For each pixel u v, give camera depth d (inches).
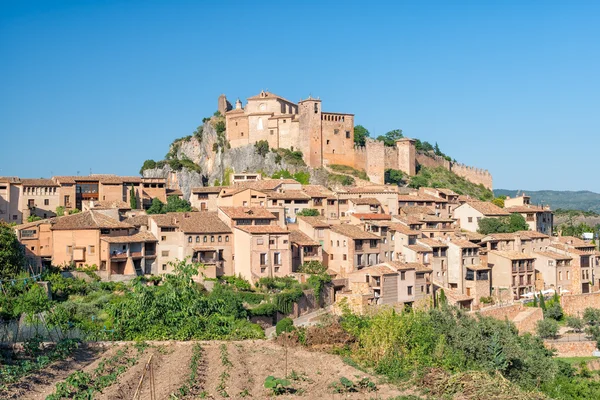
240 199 6806.1
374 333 3617.1
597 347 4874.5
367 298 4913.9
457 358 3595.0
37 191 6727.4
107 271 5083.7
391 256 5979.3
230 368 3201.3
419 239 6048.2
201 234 5403.5
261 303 4719.5
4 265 4520.2
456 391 3115.2
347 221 6422.2
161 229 5403.5
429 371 3319.4
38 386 2888.8
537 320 5369.1
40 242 5251.0
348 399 2864.2
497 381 3262.8
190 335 3878.0
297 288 5027.1
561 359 4658.0
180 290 4200.3
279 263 5393.7
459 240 6215.6
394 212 7396.7
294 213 6840.6
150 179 7578.7
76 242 5196.9
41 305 3912.4
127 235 5383.9
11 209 6555.1
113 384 2874.0
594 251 7126.0
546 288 6486.2
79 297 4618.6
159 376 3024.1
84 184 7086.6
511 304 5689.0
